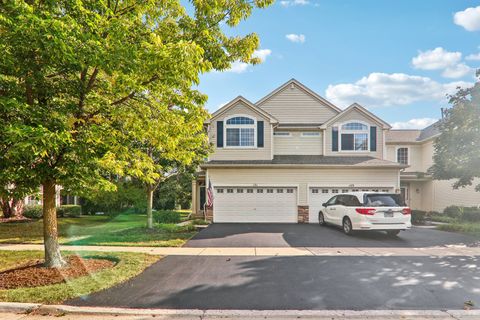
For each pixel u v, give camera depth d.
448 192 20.88
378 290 5.59
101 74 6.84
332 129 19.19
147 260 7.76
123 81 5.90
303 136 19.56
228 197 17.30
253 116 18.28
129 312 4.68
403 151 23.92
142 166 7.07
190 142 7.90
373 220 11.20
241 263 7.52
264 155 18.16
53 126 5.51
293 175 17.36
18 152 4.82
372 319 4.54
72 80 6.35
